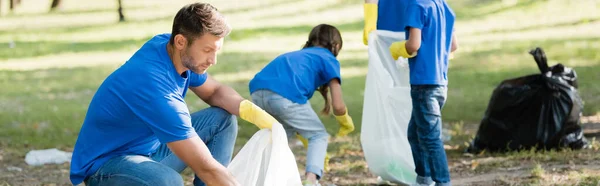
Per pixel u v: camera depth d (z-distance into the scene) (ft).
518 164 20.11
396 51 16.53
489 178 18.81
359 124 28.76
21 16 98.89
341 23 71.67
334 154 23.31
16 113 33.83
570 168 19.08
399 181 18.20
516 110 21.57
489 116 22.03
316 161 17.40
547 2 64.69
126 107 11.63
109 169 11.74
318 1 90.12
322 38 18.30
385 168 18.16
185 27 11.27
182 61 11.56
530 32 54.54
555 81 21.36
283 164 12.45
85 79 46.75
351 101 34.40
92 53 60.64
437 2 16.65
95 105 11.94
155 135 12.06
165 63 11.70
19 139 26.91
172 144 11.60
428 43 16.47
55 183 20.06
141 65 11.65
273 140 12.46
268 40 63.05
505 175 18.94
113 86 11.75
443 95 16.89
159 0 108.17
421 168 17.17
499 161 20.68
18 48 65.05
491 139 21.99
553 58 42.91
